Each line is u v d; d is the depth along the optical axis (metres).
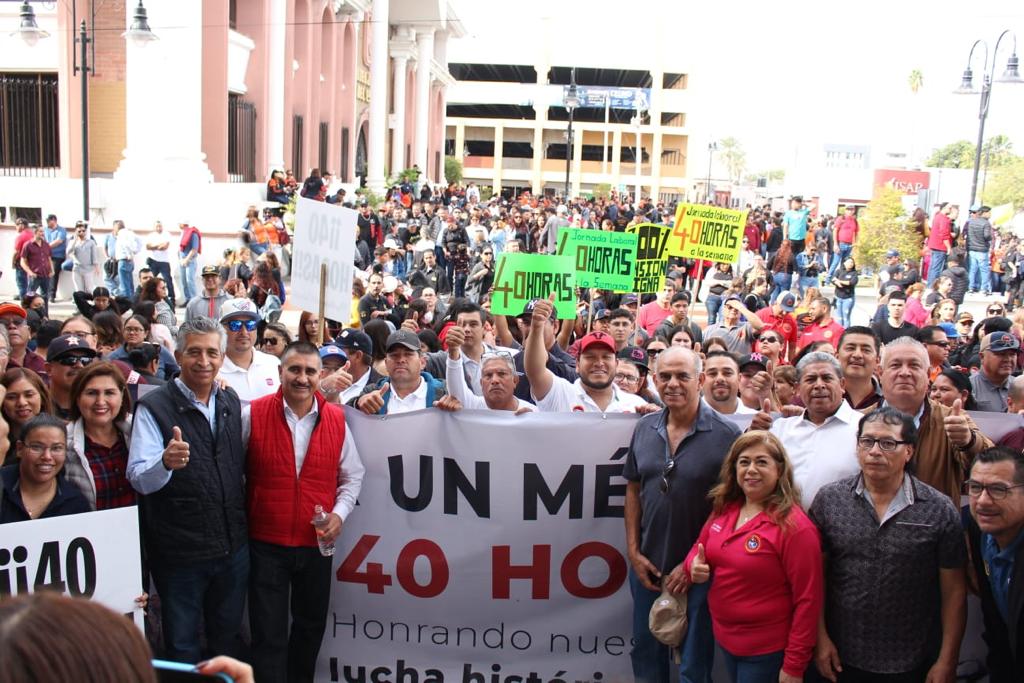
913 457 5.00
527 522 5.46
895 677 4.39
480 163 96.31
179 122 22.14
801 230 25.55
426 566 5.49
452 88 93.06
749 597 4.48
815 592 4.39
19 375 5.48
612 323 8.91
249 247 20.36
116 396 4.97
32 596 1.46
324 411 5.22
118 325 8.67
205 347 4.92
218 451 4.97
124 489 5.06
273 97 27.58
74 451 4.88
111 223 21.91
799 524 4.41
